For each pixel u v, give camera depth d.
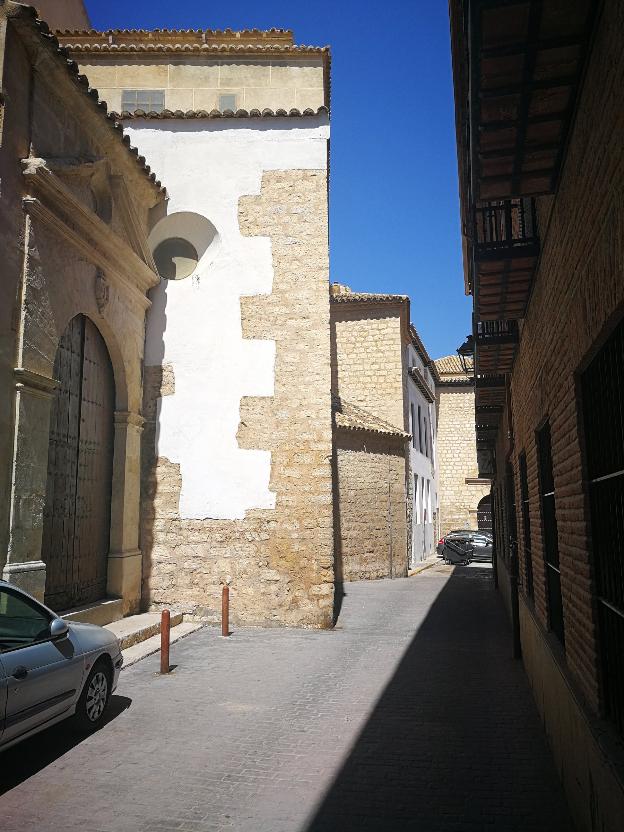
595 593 3.75
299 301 12.12
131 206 10.80
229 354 12.02
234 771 5.15
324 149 12.53
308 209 12.38
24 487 7.62
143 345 11.93
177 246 12.82
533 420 6.51
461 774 5.14
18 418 7.57
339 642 10.41
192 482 11.77
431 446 34.75
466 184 7.53
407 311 26.08
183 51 13.73
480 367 9.94
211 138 12.66
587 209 3.45
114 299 10.49
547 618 6.07
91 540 10.12
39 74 8.30
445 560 28.62
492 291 6.44
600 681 3.63
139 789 4.80
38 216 8.10
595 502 3.78
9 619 5.23
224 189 12.52
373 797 4.70
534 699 7.13
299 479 11.70
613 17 2.82
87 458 10.02
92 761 5.31
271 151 12.59
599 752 3.26
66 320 8.81
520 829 4.21
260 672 8.38
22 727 4.83
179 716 6.52
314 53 13.59
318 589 11.51
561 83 3.58
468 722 6.47
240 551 11.60
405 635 11.25
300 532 11.60
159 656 9.16
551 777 5.07
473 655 9.69
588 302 3.46
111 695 6.54
